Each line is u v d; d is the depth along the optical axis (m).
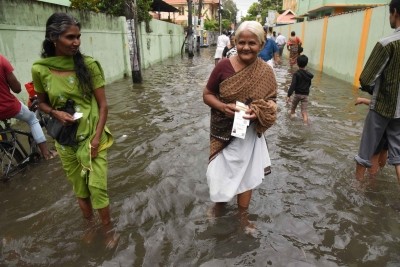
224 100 2.95
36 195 3.80
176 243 2.94
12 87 4.18
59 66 2.61
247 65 2.88
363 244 2.93
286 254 2.80
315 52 16.20
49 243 2.98
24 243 2.98
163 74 13.82
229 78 2.86
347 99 8.48
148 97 8.80
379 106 3.51
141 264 2.70
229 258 2.76
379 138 3.68
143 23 15.70
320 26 15.48
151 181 4.05
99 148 2.86
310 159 4.67
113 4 13.75
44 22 7.51
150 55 17.42
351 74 11.14
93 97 2.84
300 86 6.34
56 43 2.53
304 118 6.45
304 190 3.83
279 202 3.57
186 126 6.18
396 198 3.66
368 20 9.99
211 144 3.15
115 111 7.29
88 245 2.94
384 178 4.09
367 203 3.56
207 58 23.00
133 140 5.45
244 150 3.04
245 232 3.08
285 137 5.58
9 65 4.06
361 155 3.84
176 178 4.11
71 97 2.72
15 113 4.25
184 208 3.48
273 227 3.16
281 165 4.47
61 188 3.94
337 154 4.85
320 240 2.98
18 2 6.48
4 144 4.27
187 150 5.00
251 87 2.85
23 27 6.64
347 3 19.34
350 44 11.35
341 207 3.49
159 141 5.38
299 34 20.62
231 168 3.07
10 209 3.53
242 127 2.82
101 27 10.74
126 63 13.04
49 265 2.71
